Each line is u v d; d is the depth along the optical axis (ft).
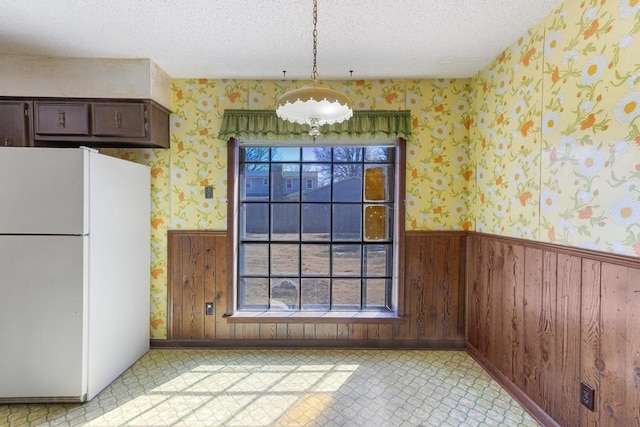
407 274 8.68
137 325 8.04
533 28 6.14
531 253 6.12
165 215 8.64
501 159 7.17
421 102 8.58
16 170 5.97
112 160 6.98
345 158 8.97
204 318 8.73
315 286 9.10
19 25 6.15
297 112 4.96
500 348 7.13
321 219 9.04
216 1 5.47
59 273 6.09
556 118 5.53
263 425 5.70
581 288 4.98
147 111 7.54
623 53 4.35
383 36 6.55
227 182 8.63
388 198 9.00
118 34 6.49
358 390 6.77
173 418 5.86
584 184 4.95
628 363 4.24
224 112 8.43
